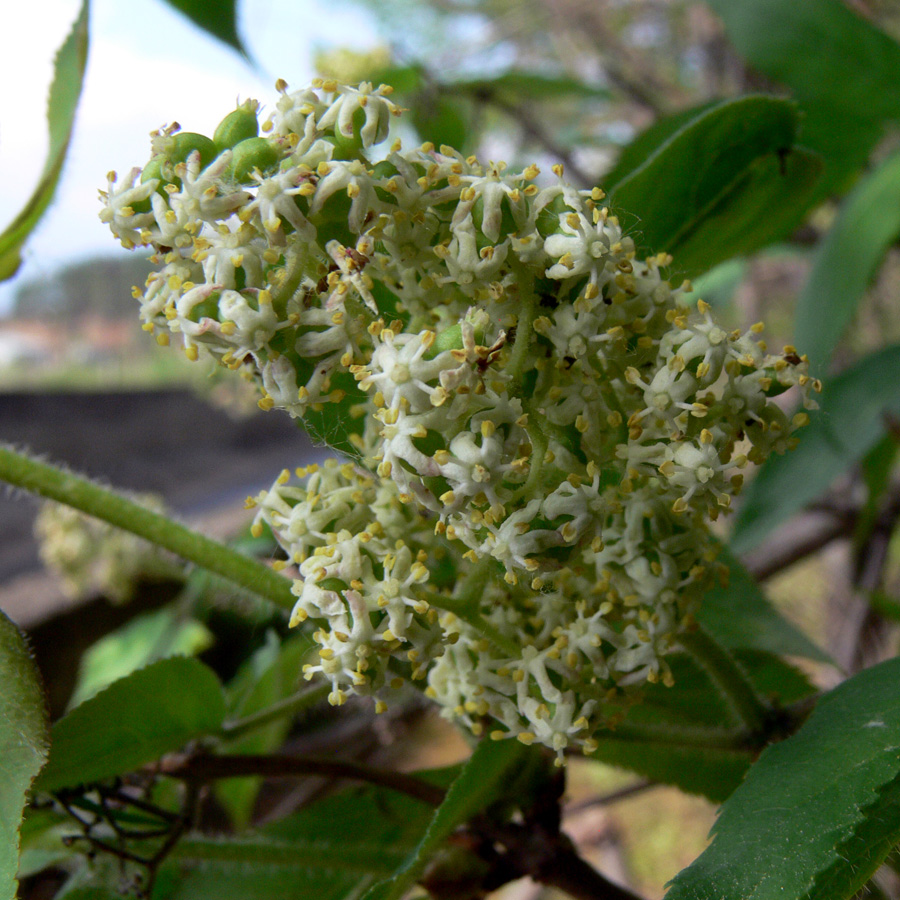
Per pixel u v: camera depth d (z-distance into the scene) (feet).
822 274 0.54
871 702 0.23
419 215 0.21
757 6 0.57
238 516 1.07
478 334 0.20
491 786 0.29
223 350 0.21
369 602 0.22
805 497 0.54
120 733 0.28
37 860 0.33
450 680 0.24
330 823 0.36
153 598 1.03
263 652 0.46
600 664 0.23
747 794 0.22
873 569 0.67
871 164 0.68
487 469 0.20
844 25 0.55
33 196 0.32
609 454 0.23
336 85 0.21
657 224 0.32
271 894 0.35
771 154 0.32
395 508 0.24
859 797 0.20
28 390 1.72
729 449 0.22
